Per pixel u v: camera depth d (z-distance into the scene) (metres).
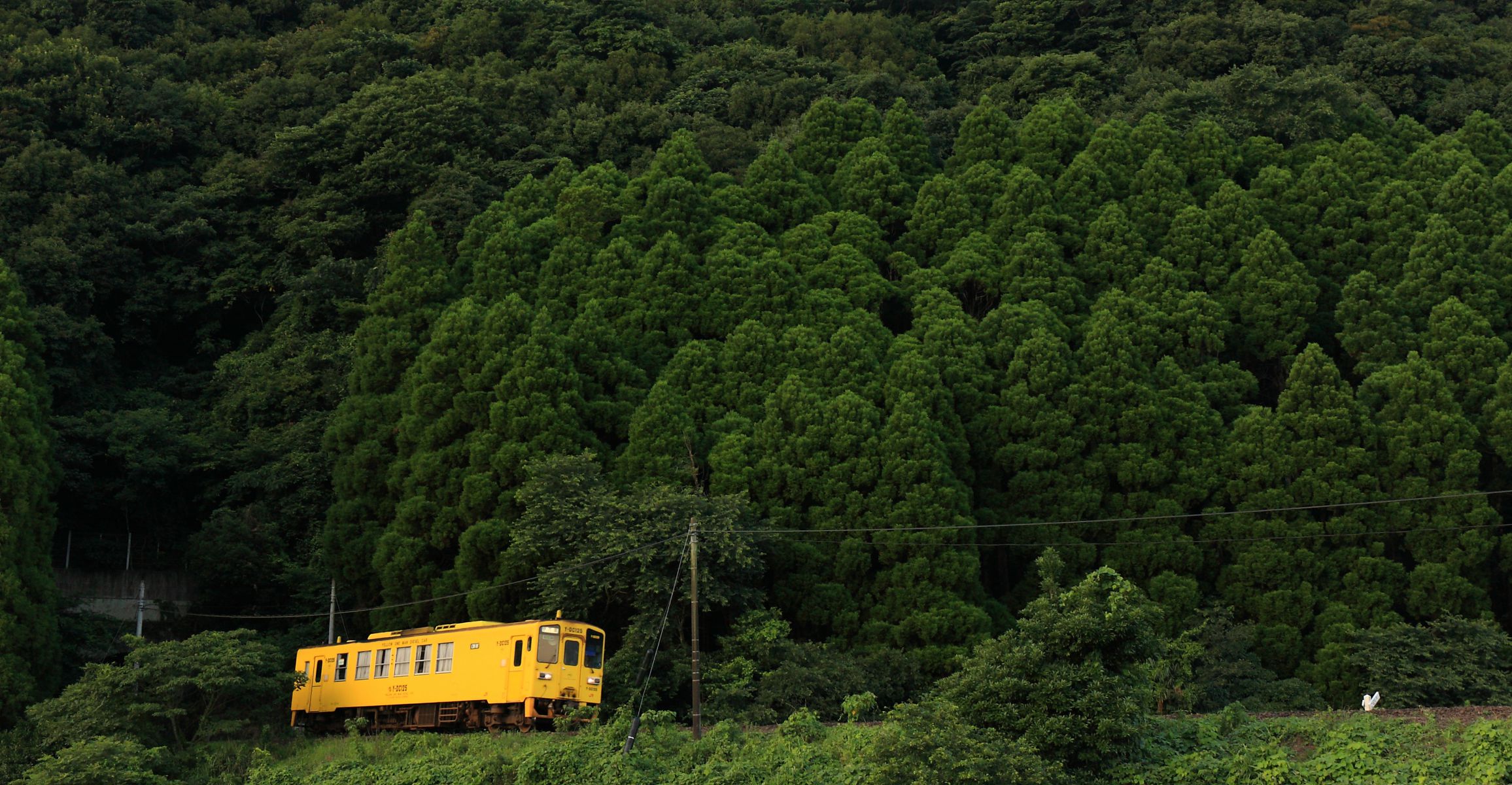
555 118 79.19
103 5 89.38
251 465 57.28
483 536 47.09
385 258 64.19
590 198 61.53
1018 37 100.12
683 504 44.34
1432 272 57.16
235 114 79.75
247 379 62.19
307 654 45.19
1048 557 34.03
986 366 54.66
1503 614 49.91
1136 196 64.69
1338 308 57.12
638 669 41.59
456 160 71.38
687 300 57.31
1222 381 55.84
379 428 53.50
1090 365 53.97
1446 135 71.00
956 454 51.50
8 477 43.59
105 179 68.81
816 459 49.00
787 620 46.59
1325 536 49.84
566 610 43.28
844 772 29.52
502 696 39.41
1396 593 48.75
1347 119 71.81
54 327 59.09
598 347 53.44
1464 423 50.66
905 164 68.56
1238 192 62.16
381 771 34.09
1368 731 29.75
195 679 38.47
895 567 47.06
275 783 34.28
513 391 50.56
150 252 69.88
